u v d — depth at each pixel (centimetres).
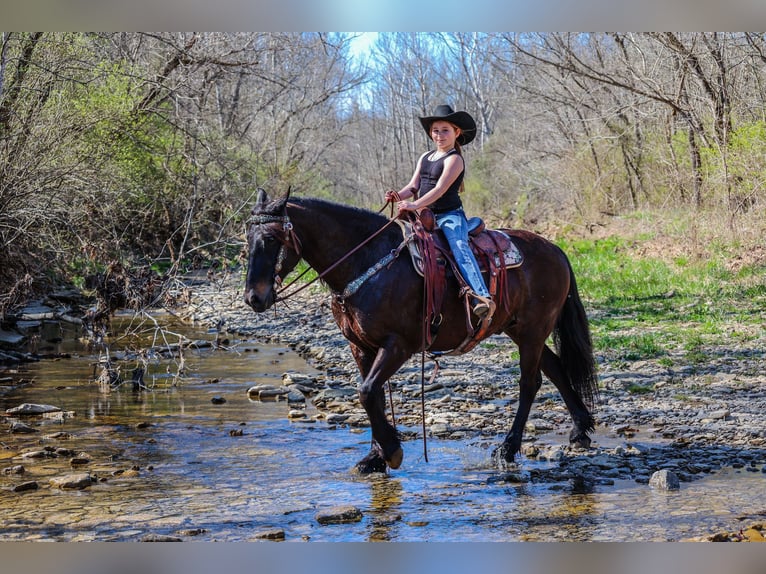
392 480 605
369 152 5828
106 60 1636
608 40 2495
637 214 2320
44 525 505
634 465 632
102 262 1381
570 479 601
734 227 1719
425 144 5556
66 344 1264
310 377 1012
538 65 2394
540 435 738
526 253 678
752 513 515
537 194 3203
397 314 603
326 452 682
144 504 547
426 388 935
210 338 1360
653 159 2431
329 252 602
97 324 1126
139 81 1706
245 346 1298
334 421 797
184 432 752
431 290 609
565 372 701
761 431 716
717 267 1572
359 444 707
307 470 630
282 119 3038
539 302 673
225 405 873
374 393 594
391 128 5812
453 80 5259
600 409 821
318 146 3619
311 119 3438
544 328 676
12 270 1327
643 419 780
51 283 1578
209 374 1055
